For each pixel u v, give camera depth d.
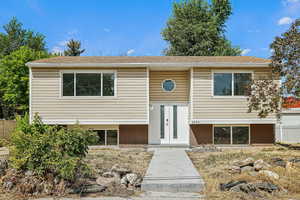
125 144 12.71
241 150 11.52
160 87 13.58
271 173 6.47
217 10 32.34
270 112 11.91
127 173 7.15
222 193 5.81
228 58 14.11
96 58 13.83
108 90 12.31
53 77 12.20
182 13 31.25
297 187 5.85
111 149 12.38
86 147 6.60
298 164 7.57
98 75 12.33
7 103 26.41
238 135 12.91
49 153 6.01
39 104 12.12
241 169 7.24
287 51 10.88
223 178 6.75
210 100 12.36
